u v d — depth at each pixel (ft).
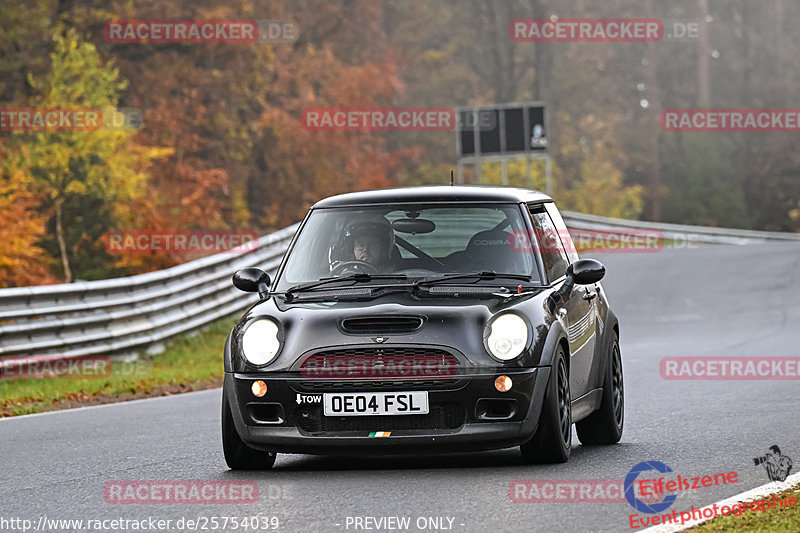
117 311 203.92
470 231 96.63
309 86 591.78
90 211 361.10
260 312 90.43
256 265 260.21
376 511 73.20
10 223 288.51
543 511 72.13
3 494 85.46
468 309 86.99
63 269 351.87
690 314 279.90
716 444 99.76
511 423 85.20
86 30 523.70
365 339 85.66
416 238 96.53
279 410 86.74
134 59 551.18
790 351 191.83
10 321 184.14
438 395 84.58
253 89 583.58
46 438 119.03
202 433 116.98
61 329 188.03
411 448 84.94
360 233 97.14
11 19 471.21
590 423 103.14
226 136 561.84
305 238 98.99
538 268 94.89
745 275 358.23
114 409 145.59
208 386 176.24
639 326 263.90
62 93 387.75
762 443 99.60
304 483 84.38
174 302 221.66
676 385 152.15
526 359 85.61
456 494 77.92
